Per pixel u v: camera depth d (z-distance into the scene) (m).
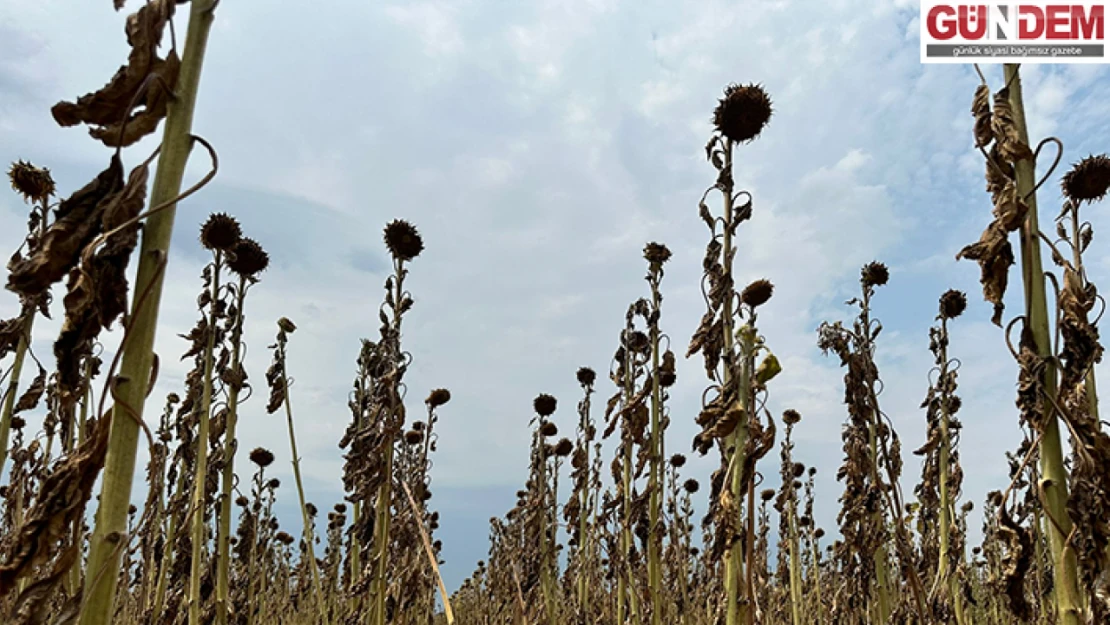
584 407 3.54
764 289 1.88
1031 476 1.88
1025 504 1.53
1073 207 1.60
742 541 1.69
